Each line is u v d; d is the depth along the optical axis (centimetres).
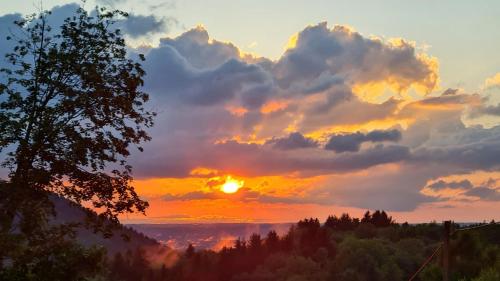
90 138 2084
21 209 1878
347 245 17488
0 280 1783
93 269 1877
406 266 16438
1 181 1923
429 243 19038
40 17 2153
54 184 2058
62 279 1830
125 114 2144
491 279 3538
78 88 2122
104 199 2117
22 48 2102
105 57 2153
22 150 1928
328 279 16675
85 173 2094
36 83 2066
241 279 19638
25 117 2011
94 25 2156
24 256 1812
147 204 2170
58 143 2036
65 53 2088
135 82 2158
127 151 2155
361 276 15862
